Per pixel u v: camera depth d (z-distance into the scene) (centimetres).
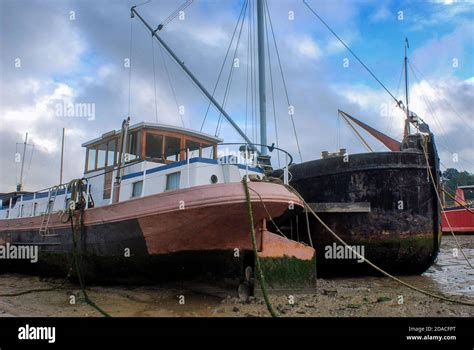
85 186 1039
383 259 1129
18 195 1566
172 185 883
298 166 1206
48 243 1096
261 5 1372
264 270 794
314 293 842
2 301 832
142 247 848
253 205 756
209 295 837
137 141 1019
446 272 1276
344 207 1108
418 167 1134
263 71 1337
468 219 2922
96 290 933
